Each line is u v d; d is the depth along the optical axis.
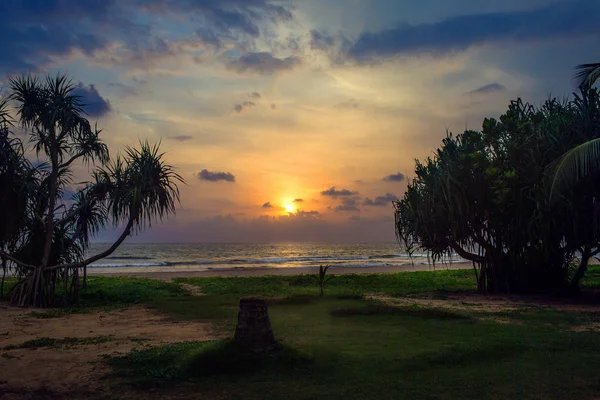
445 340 10.18
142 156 18.52
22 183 16.92
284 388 6.82
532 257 20.88
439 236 22.58
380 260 74.50
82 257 19.17
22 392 6.71
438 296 20.64
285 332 11.17
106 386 6.96
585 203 19.08
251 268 51.16
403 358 8.48
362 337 10.51
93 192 19.06
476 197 21.62
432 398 6.41
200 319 13.97
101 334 11.53
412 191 22.58
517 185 20.67
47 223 18.06
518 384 7.00
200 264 61.28
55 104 17.72
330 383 7.06
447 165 22.20
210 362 7.75
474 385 6.94
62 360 8.53
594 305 17.72
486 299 19.92
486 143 22.41
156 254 99.94
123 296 20.05
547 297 20.70
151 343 10.21
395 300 18.52
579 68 15.79
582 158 15.80
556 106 21.83
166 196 18.66
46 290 17.83
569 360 8.38
